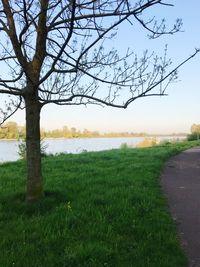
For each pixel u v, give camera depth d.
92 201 9.18
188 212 9.37
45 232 6.98
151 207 9.09
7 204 8.83
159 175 15.20
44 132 23.47
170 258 6.18
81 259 5.90
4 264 5.67
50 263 5.76
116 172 14.57
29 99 8.77
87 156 21.73
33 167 8.96
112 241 6.68
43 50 8.52
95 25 7.40
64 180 12.29
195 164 19.27
